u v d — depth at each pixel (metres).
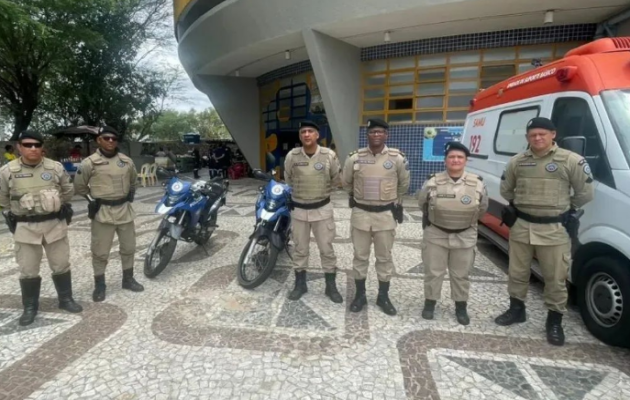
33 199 3.08
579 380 2.50
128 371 2.55
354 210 3.43
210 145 25.75
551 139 2.80
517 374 2.56
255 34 9.88
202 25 10.90
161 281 4.14
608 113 2.95
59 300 3.43
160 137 52.16
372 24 8.51
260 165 15.18
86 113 16.05
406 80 10.10
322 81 9.51
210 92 13.98
